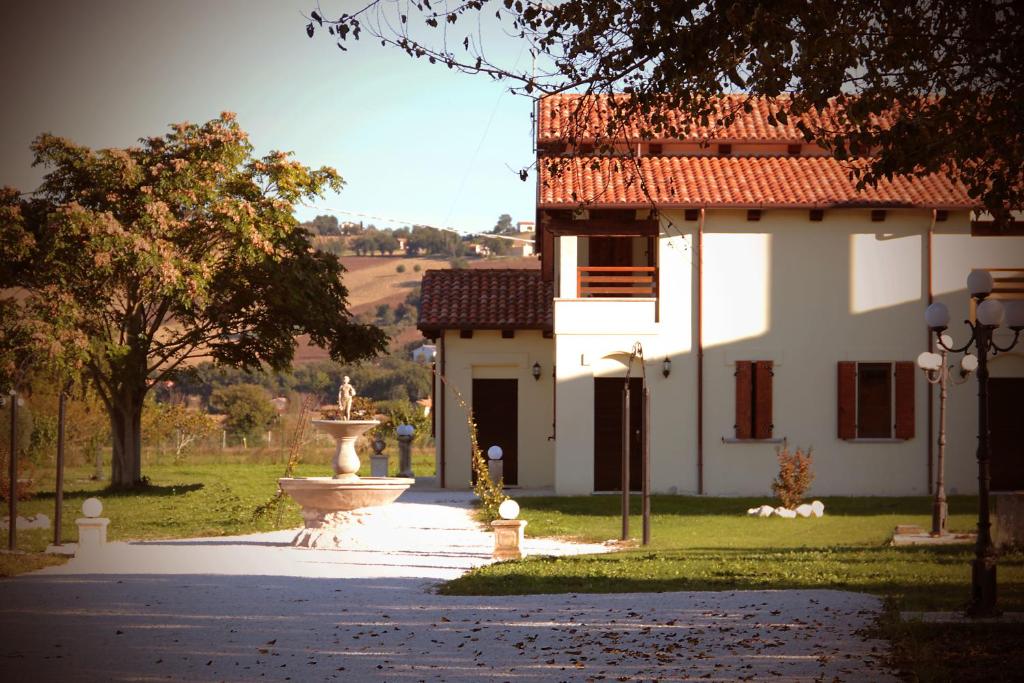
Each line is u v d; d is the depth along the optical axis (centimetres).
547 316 3625
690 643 1209
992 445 3259
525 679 1054
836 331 3262
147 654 1187
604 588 1638
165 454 5381
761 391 3250
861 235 3272
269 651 1203
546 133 3275
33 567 1944
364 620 1402
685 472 3266
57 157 3738
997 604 1388
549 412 3653
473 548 2219
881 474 3244
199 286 3634
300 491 2352
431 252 16488
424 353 10275
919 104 1391
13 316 3394
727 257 3272
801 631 1256
